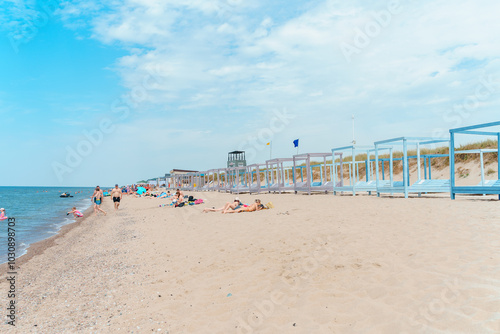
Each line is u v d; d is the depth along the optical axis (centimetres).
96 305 441
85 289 516
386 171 2691
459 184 1858
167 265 603
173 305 414
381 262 443
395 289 351
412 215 767
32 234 1257
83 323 383
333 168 1928
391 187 1451
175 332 339
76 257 773
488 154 1942
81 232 1216
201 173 4297
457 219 675
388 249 497
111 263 673
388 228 638
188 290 460
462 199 1186
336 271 438
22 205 3203
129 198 3772
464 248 459
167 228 1043
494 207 826
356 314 315
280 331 307
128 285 515
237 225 878
